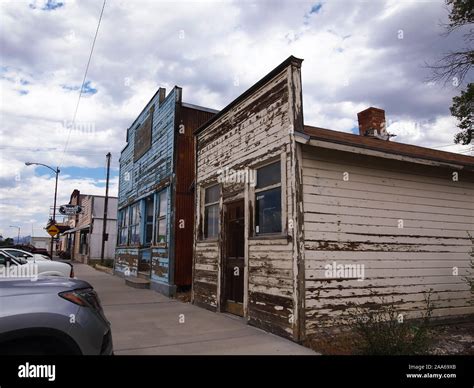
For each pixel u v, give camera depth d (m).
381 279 6.79
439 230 7.70
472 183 8.41
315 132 7.39
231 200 8.38
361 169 6.94
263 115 7.29
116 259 19.42
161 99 14.12
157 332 6.52
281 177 6.55
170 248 11.64
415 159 7.02
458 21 9.03
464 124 9.88
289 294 6.06
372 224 6.88
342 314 6.24
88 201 35.97
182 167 12.20
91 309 3.59
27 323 3.11
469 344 5.98
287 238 6.21
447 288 7.55
